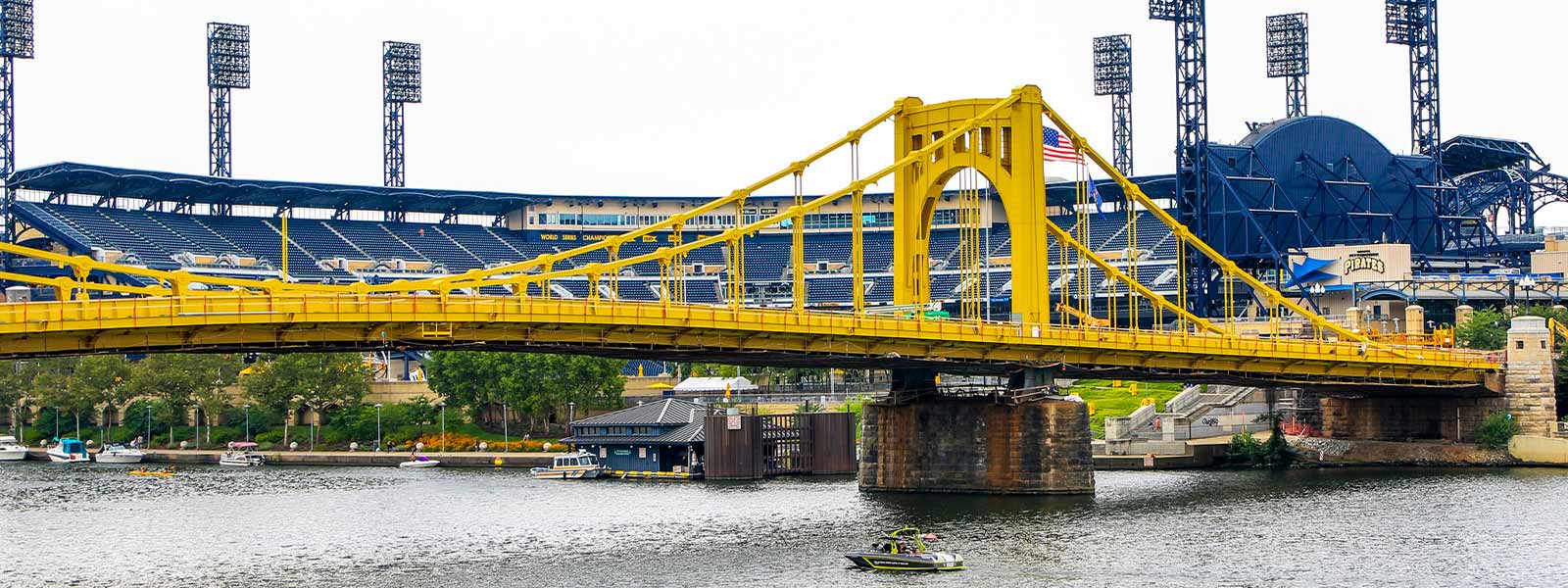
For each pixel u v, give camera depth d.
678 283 195.12
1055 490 194.75
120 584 143.00
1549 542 157.00
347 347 147.50
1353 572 142.88
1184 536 161.88
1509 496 190.88
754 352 170.38
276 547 165.12
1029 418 195.62
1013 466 196.25
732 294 195.62
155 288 147.00
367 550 162.00
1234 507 183.75
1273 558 149.75
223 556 159.62
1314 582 138.88
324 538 171.62
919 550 147.62
